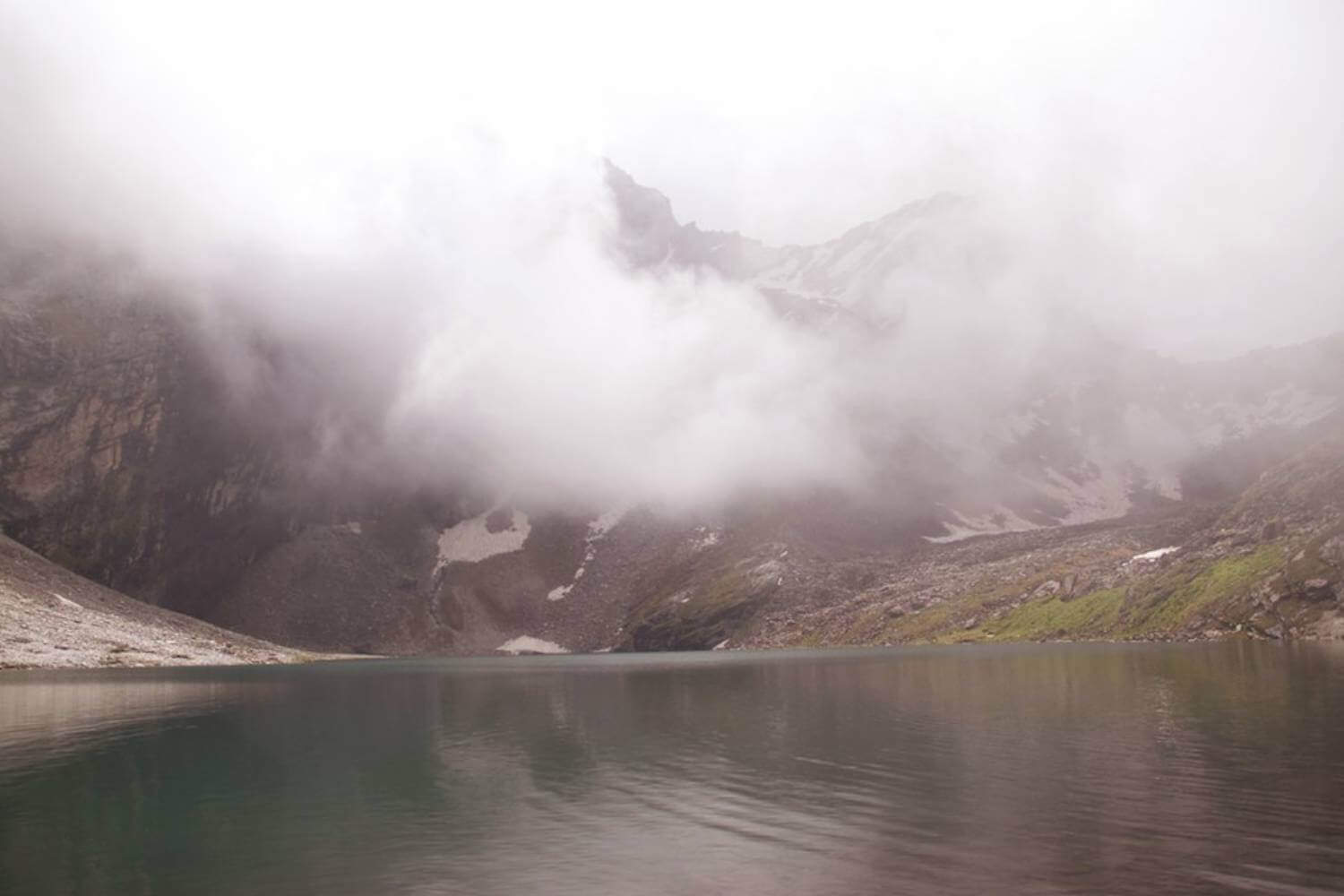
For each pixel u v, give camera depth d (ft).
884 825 128.26
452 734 245.65
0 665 548.72
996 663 458.09
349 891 106.22
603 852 120.16
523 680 493.77
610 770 182.70
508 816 142.92
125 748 222.89
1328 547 556.92
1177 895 95.09
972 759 177.47
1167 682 307.99
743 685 391.24
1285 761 163.43
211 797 160.76
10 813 150.10
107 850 125.59
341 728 262.67
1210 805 133.28
